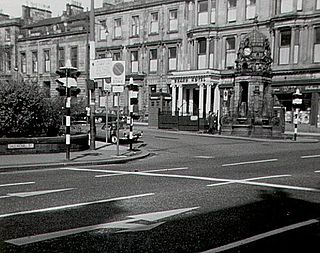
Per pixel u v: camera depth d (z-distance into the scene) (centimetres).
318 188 962
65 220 658
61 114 1841
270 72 3197
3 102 1588
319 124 3662
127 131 2289
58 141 1658
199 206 764
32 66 6009
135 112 4741
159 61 4747
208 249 523
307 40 3800
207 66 4372
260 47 3117
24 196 838
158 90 4700
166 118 3794
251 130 3006
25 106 1627
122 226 626
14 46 6172
